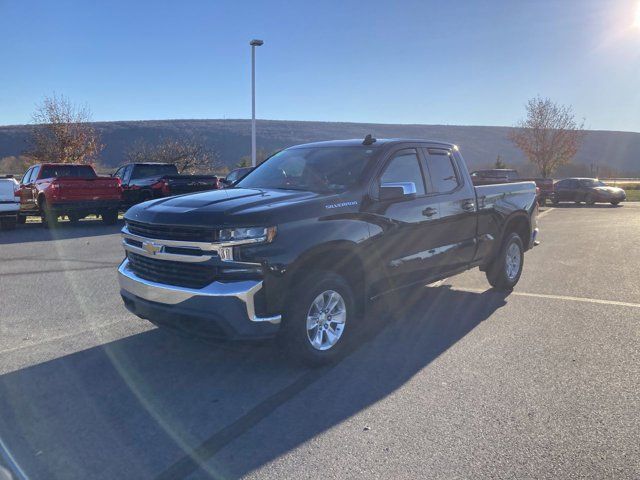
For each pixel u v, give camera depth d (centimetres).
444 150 621
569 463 317
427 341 537
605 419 371
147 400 403
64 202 1549
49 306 664
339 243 457
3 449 335
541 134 4166
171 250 434
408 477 303
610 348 514
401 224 527
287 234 427
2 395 412
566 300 704
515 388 422
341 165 532
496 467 312
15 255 1064
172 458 324
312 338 456
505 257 726
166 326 448
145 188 1856
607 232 1548
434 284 804
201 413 381
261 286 412
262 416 377
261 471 309
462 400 401
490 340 539
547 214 2353
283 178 553
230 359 486
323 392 416
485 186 683
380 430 356
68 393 415
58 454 329
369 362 479
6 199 1498
